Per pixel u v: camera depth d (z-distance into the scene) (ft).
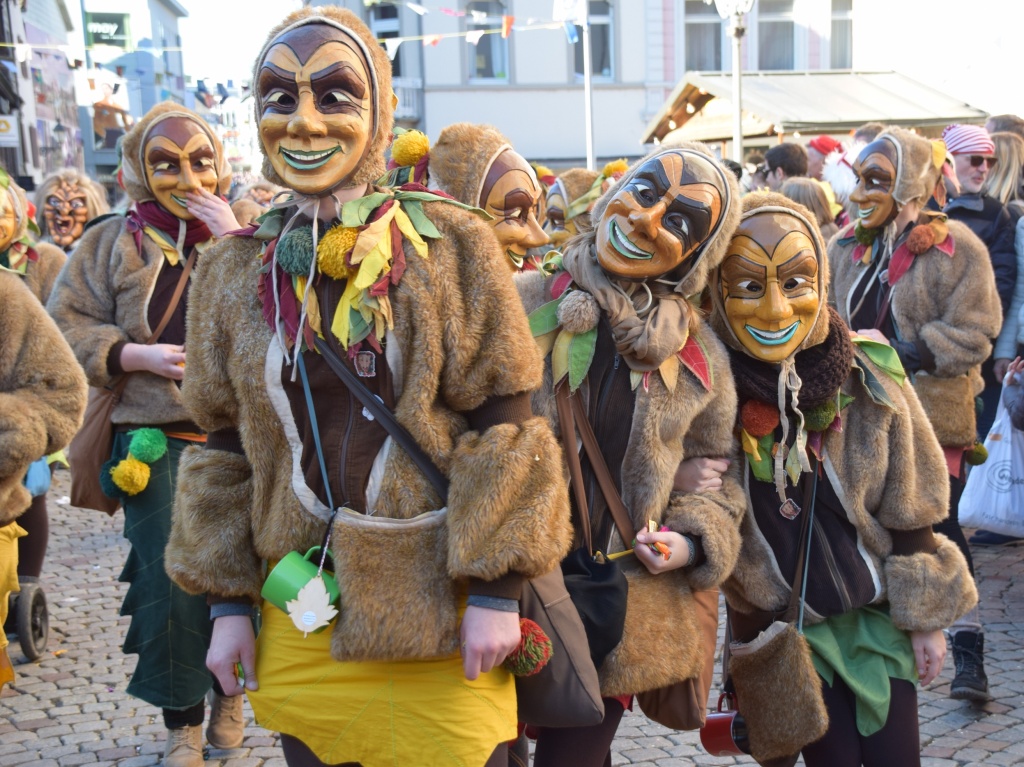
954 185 15.28
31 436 10.85
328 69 6.57
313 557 6.64
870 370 8.93
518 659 6.68
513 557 6.30
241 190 33.83
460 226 6.75
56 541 22.20
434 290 6.58
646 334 7.97
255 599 7.04
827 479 8.91
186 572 6.82
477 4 74.02
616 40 75.05
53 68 82.43
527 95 75.05
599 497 8.21
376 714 6.56
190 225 12.98
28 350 11.13
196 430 12.48
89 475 12.66
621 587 7.90
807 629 8.90
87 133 89.56
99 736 12.94
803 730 8.55
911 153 14.06
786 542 8.86
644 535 8.11
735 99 35.78
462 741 6.57
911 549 9.04
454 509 6.44
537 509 6.43
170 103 12.91
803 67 75.56
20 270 15.66
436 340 6.56
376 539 6.45
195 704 11.76
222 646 6.88
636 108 75.92
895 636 9.00
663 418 8.16
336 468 6.59
